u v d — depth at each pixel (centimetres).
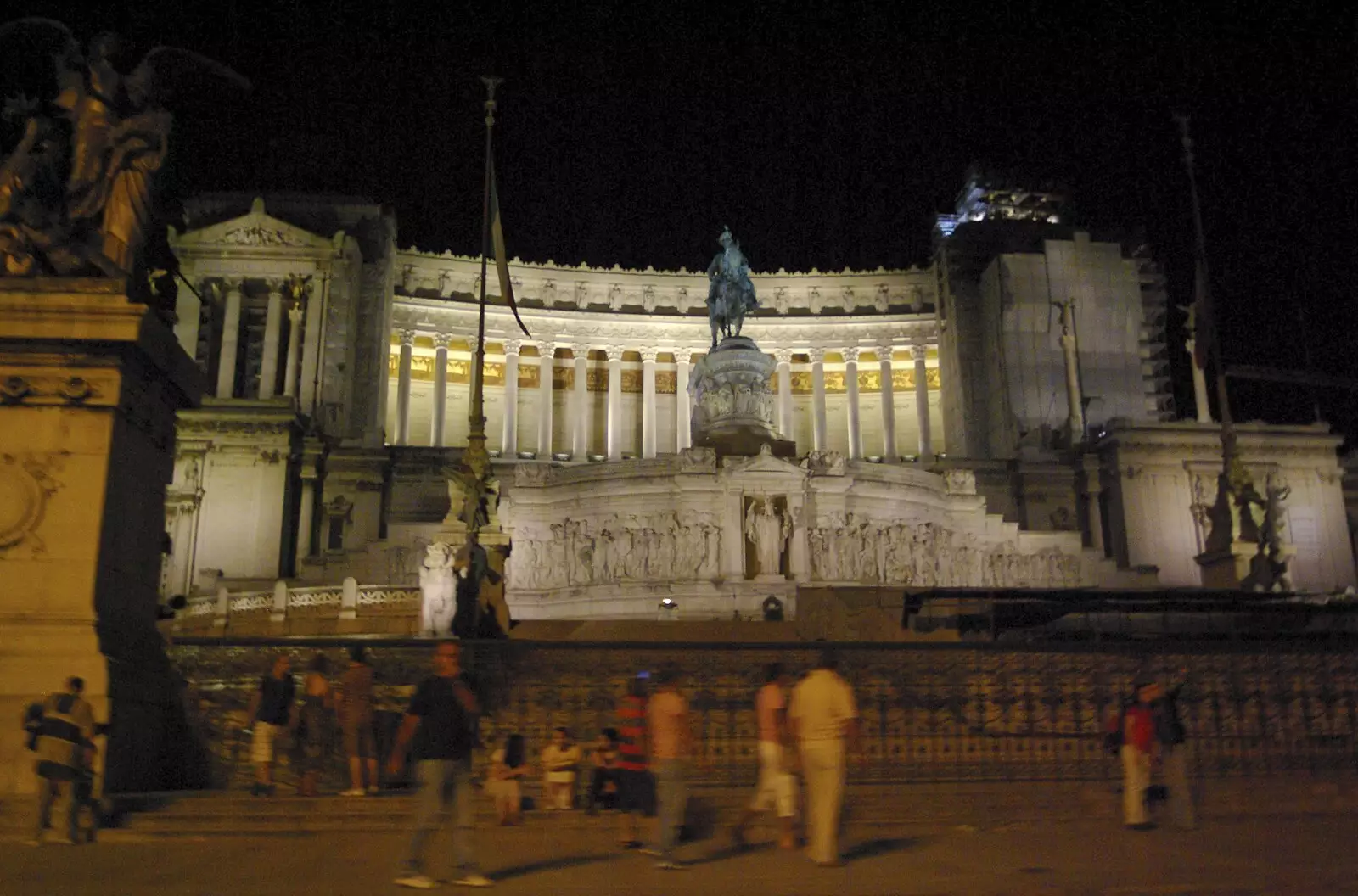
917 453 7906
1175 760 1388
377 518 5416
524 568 4450
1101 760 1794
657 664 1972
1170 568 5694
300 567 4584
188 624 3497
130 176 1524
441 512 5459
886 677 1988
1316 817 1487
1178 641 2391
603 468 4459
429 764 957
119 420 1443
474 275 7625
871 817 1432
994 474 6019
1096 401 6938
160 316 1535
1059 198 8275
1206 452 5875
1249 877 998
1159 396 7338
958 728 1911
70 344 1419
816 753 1082
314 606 3503
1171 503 5794
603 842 1246
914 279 7950
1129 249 7550
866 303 7962
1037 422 6856
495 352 7819
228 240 6369
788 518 4278
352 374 6675
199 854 1120
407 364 7288
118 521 1442
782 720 1223
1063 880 986
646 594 4166
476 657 1878
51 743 1164
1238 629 3111
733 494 4262
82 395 1417
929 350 7900
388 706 1969
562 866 1066
